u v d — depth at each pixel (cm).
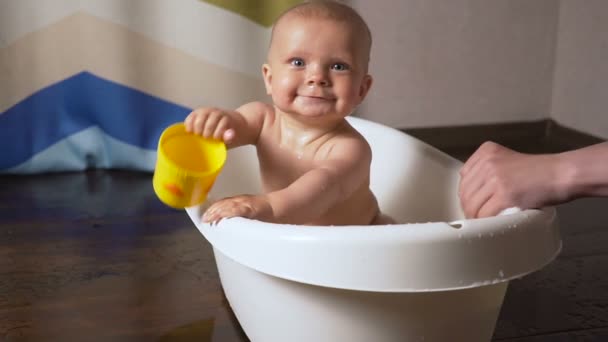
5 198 135
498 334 90
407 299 68
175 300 97
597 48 166
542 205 71
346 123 87
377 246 62
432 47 170
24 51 142
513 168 72
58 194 137
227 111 86
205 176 75
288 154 86
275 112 90
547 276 106
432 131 176
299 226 65
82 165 151
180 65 147
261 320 78
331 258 63
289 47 78
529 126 183
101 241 116
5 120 144
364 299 68
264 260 66
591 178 69
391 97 171
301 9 80
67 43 143
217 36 147
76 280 102
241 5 146
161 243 115
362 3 162
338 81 78
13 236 117
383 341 70
